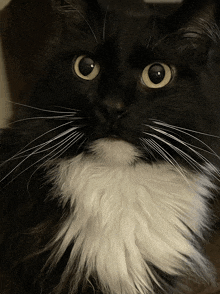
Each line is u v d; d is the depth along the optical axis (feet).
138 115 0.64
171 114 0.66
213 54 0.71
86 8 0.69
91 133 0.66
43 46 0.75
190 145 0.68
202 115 0.68
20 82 1.01
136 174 0.70
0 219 0.75
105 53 0.65
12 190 0.74
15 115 0.80
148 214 0.69
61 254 0.68
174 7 0.77
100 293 0.69
